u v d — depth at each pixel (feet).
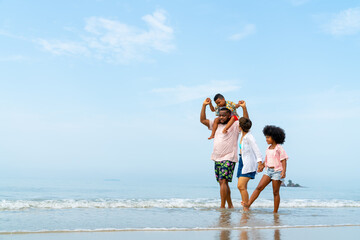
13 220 13.83
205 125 22.52
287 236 11.39
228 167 21.17
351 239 11.28
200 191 50.85
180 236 10.98
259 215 17.75
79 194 34.27
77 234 10.96
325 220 16.43
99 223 13.56
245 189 20.29
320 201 29.84
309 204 26.40
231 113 21.65
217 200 27.58
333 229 13.51
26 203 19.97
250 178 20.45
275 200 19.81
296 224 14.57
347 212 21.44
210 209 20.35
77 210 18.28
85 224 13.20
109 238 10.39
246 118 20.53
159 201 24.36
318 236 11.62
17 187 47.26
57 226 12.51
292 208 23.25
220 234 11.46
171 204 22.47
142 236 10.87
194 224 13.76
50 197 28.76
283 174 19.58
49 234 10.84
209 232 11.84
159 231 11.89
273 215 18.01
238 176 20.77
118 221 14.26
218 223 14.16
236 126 21.35
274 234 11.70
